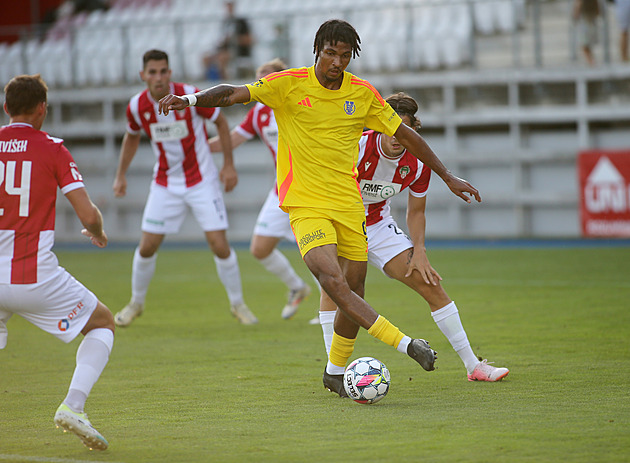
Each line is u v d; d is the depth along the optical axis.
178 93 27.39
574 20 58.19
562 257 44.56
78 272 45.88
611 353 20.75
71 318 13.97
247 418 15.24
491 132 60.06
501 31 62.56
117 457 12.81
